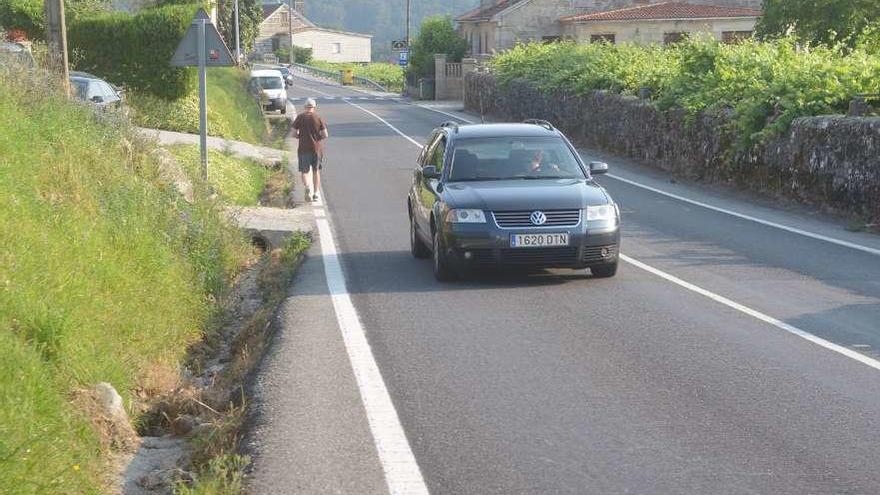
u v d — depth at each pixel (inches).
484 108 2082.9
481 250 475.8
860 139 686.5
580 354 354.9
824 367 333.4
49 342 298.2
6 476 216.4
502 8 2787.9
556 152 534.6
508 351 360.5
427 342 374.0
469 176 519.8
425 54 2933.1
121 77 1270.9
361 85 3892.7
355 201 839.1
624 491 231.8
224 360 400.8
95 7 1453.0
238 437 276.8
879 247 580.1
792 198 783.1
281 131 1665.8
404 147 1368.1
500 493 231.5
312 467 247.8
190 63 661.9
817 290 462.0
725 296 451.2
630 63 1325.0
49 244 362.3
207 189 627.5
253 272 562.3
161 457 282.4
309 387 315.6
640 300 446.0
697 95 959.6
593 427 277.0
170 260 454.6
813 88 802.2
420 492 232.1
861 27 1441.9
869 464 246.1
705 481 237.0
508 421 283.0
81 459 251.4
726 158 887.7
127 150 570.3
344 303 445.4
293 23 7047.2
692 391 309.1
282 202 840.3
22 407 247.1
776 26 1505.9
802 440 263.9
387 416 287.0
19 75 525.7
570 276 506.3
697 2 2598.4
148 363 354.9
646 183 937.5
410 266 544.1
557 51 1737.2
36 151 445.1
